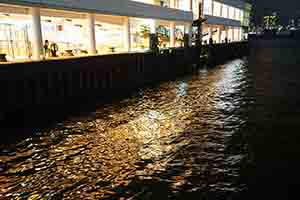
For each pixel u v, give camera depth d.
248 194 11.69
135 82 33.25
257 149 15.80
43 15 27.38
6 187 12.32
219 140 17.12
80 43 37.09
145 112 23.19
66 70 23.80
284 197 11.48
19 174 13.36
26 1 22.89
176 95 29.34
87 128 19.33
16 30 28.78
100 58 27.55
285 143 16.61
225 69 49.81
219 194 11.70
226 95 29.36
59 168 13.91
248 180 12.68
